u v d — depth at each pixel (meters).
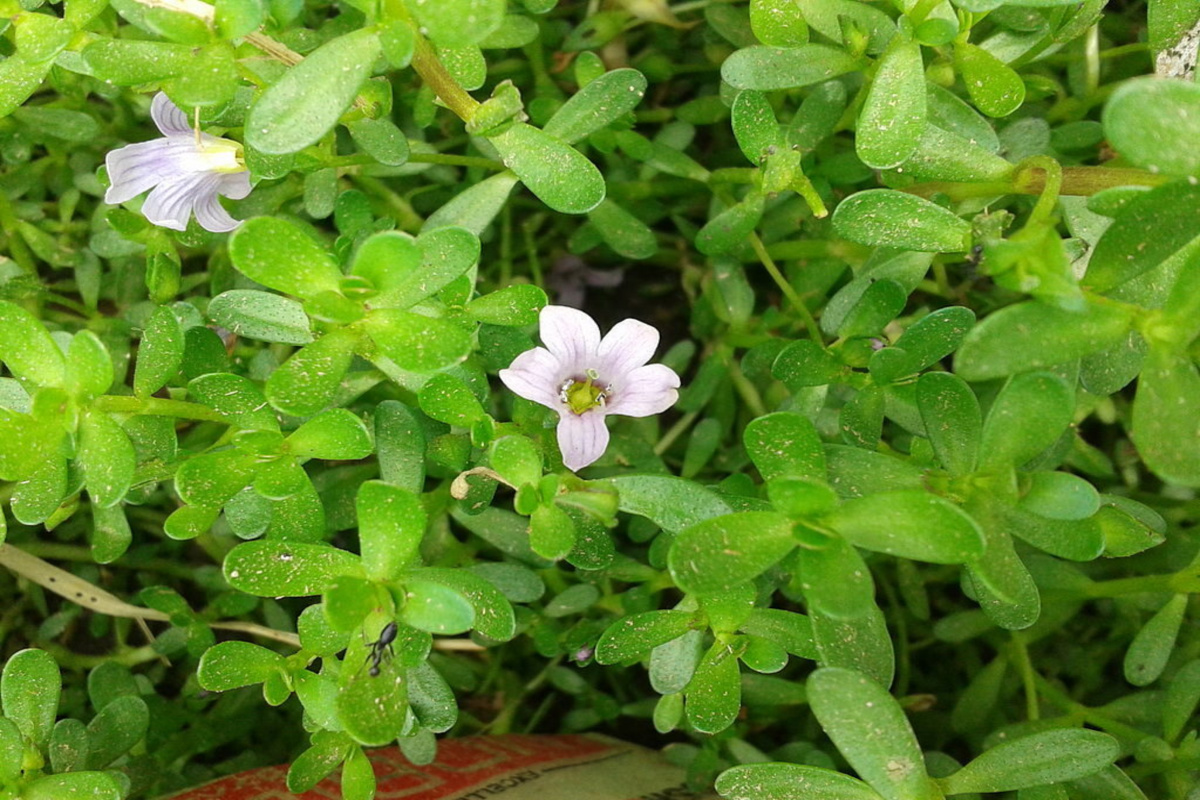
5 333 0.10
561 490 0.10
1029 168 0.11
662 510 0.10
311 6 0.13
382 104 0.11
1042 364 0.10
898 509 0.10
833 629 0.10
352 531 0.14
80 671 0.14
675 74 0.15
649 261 0.15
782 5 0.11
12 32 0.12
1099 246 0.10
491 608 0.10
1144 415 0.10
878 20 0.11
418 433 0.11
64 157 0.14
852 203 0.11
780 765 0.10
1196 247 0.10
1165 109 0.09
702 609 0.11
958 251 0.11
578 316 0.11
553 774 0.12
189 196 0.12
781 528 0.10
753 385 0.14
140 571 0.14
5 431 0.10
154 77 0.10
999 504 0.10
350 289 0.10
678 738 0.14
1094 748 0.10
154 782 0.12
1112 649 0.14
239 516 0.11
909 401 0.11
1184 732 0.13
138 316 0.13
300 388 0.10
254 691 0.13
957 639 0.13
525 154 0.11
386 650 0.10
